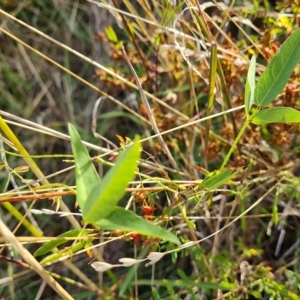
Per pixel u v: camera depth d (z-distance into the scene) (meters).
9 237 0.33
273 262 0.53
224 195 0.50
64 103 0.75
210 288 0.50
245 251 0.51
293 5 0.49
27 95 0.75
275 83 0.37
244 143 0.52
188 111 0.60
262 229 0.55
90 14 0.77
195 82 0.57
